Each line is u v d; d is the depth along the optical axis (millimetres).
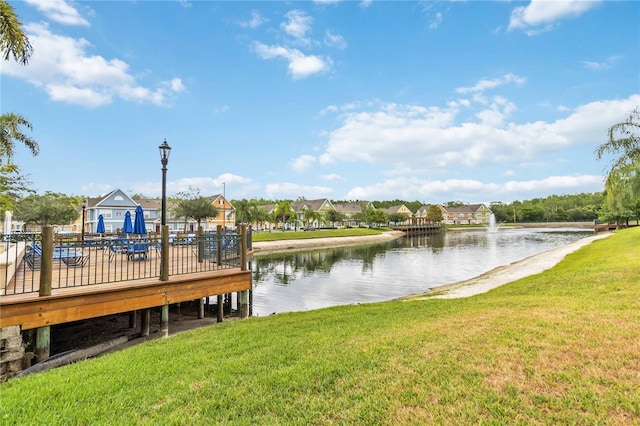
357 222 87375
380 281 18703
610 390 3020
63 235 17938
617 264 11711
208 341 5500
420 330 5219
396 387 3324
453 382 3340
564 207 104812
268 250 38844
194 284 7633
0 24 7633
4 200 15516
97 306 6117
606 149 14211
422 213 114250
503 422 2656
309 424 2791
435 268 23359
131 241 8125
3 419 2926
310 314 7996
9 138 14695
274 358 4363
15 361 5195
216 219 60781
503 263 25062
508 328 4922
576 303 6430
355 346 4637
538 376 3354
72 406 3184
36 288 6336
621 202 15938
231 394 3350
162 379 3814
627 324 4773
